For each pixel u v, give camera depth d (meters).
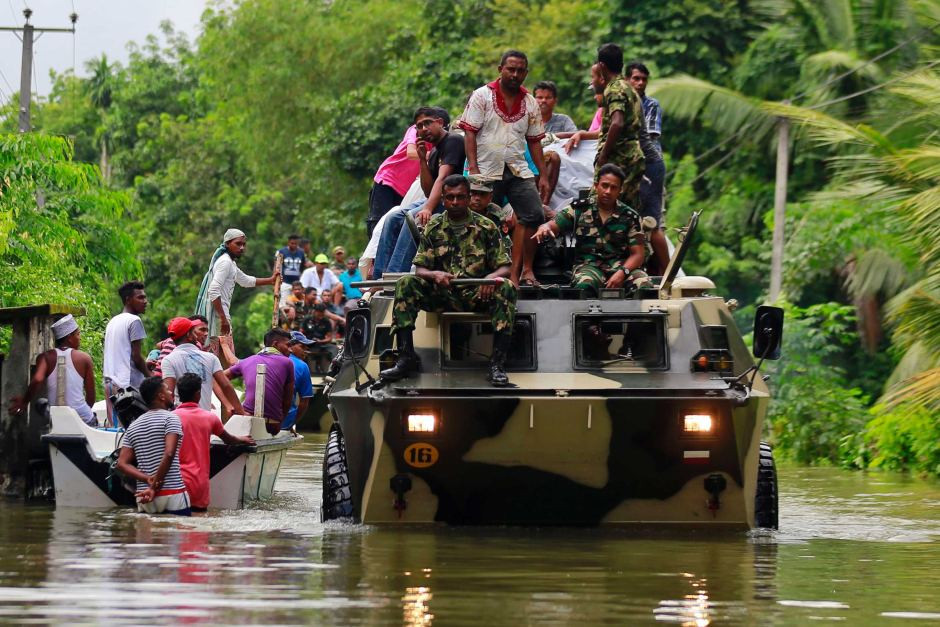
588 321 14.59
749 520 14.41
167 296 65.56
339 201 55.34
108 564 11.55
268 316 57.31
